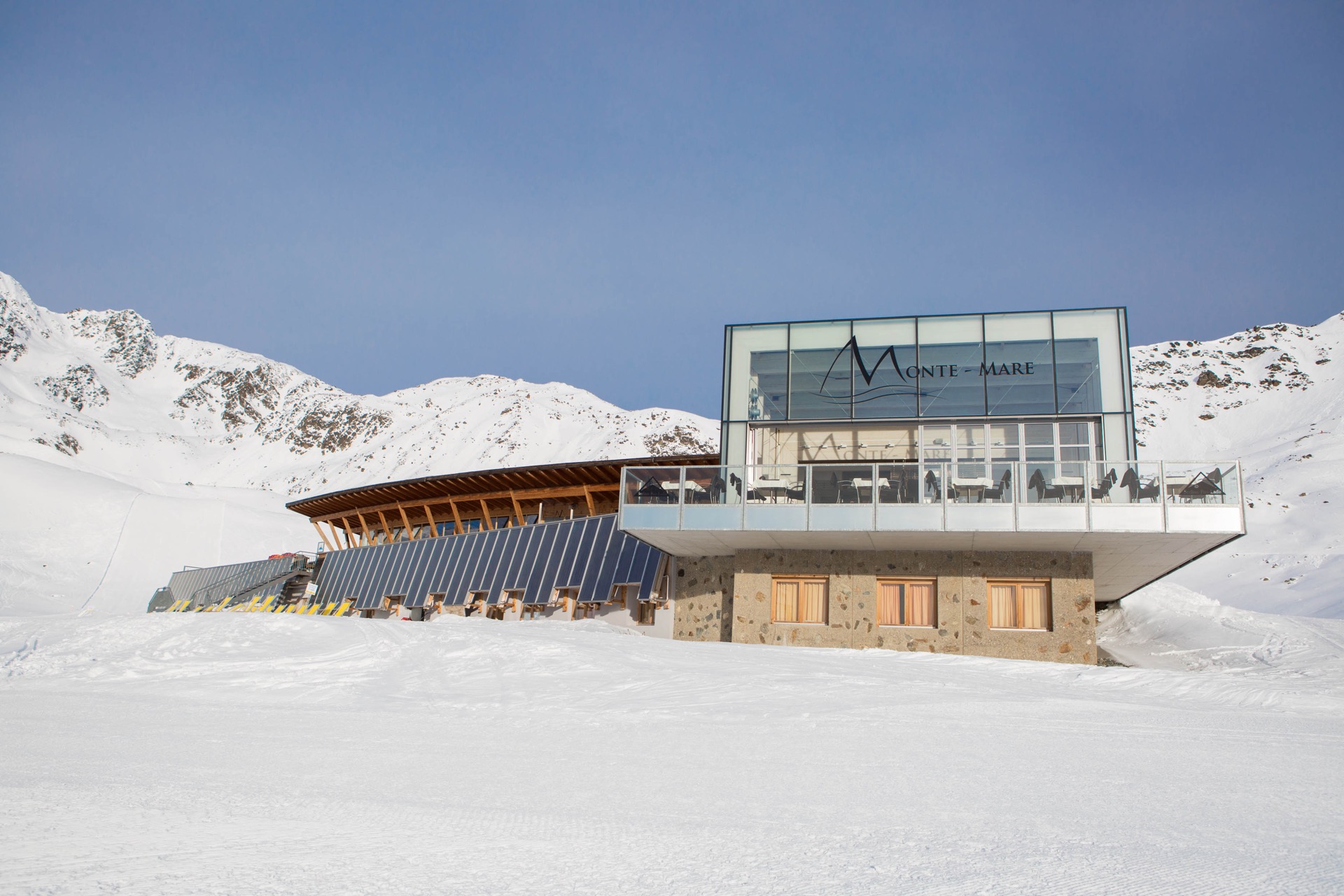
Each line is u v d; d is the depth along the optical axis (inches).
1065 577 925.8
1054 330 988.6
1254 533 3442.4
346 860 195.3
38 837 209.8
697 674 642.2
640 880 181.3
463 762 340.8
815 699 543.2
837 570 989.8
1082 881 182.4
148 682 679.7
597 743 395.9
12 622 994.7
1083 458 955.3
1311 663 890.1
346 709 537.0
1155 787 298.8
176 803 255.0
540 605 1437.0
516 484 1814.7
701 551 1085.1
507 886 176.4
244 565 2475.4
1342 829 240.4
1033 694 569.3
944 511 876.0
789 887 177.0
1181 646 1117.7
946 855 205.5
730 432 1039.6
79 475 4212.6
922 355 1014.4
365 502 2183.8
